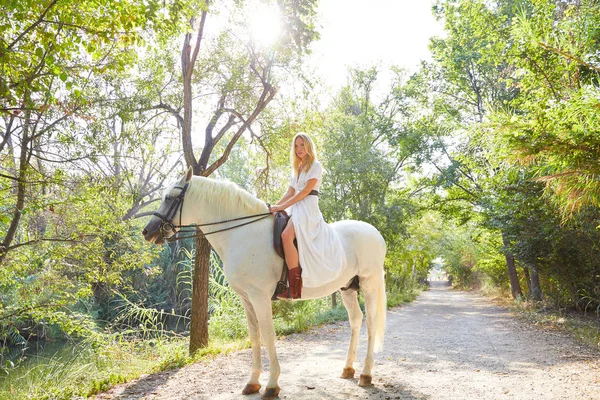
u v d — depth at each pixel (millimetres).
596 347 7570
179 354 7031
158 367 6172
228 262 4496
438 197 23516
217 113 9008
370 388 4844
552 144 4414
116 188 8453
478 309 17922
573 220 9656
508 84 6996
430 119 23156
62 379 5793
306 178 4711
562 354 6965
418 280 46344
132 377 5676
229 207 4617
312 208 4637
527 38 5867
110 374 5688
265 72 8883
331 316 13016
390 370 5820
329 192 17562
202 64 9242
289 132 9516
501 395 4570
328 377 5391
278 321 10875
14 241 9031
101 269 10094
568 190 4805
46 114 6934
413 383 5082
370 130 19594
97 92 8805
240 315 10797
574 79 5855
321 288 4660
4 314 8641
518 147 4582
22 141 6730
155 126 10211
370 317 5113
